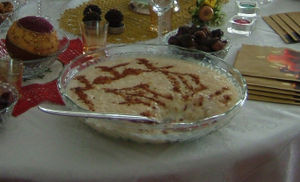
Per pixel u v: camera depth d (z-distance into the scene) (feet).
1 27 3.57
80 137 2.33
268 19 3.95
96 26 3.19
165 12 3.59
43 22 2.95
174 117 2.50
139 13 4.04
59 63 3.12
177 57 2.98
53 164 2.15
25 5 4.17
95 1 4.33
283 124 2.48
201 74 2.77
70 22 3.83
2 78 2.67
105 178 2.12
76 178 2.11
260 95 2.70
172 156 2.21
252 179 2.42
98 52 2.90
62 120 2.46
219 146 2.30
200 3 3.77
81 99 2.48
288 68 2.96
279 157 2.45
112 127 2.20
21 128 2.38
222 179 2.30
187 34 3.08
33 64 2.89
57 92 2.73
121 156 2.20
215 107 2.45
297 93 2.71
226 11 4.17
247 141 2.34
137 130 2.15
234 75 2.70
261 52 3.20
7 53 3.18
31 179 2.12
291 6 4.30
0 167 2.12
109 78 2.71
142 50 3.02
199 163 2.21
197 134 2.21
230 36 3.59
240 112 2.58
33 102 2.61
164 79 2.71
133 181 2.14
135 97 2.52
